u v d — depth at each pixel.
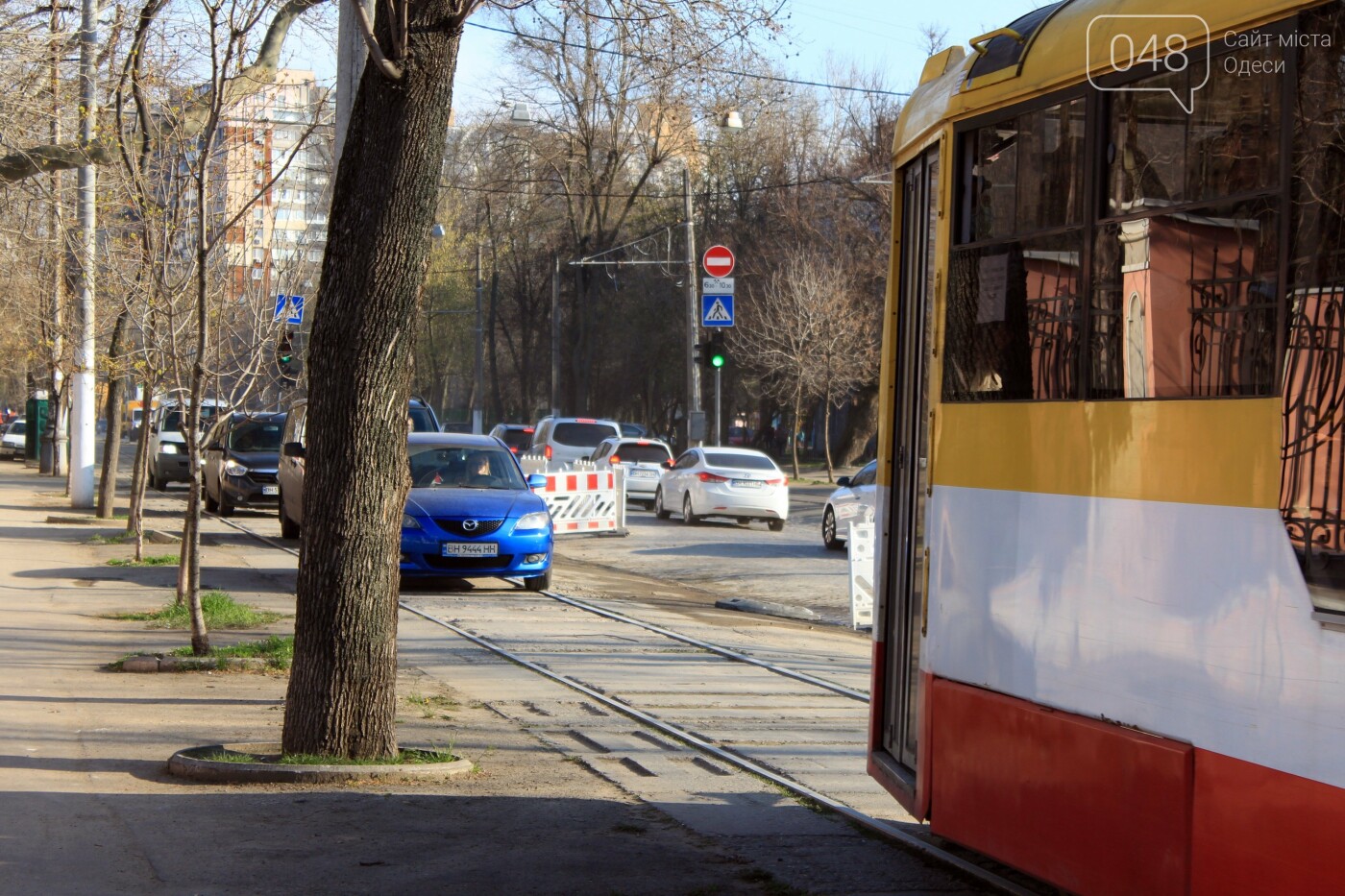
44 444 42.84
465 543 16.05
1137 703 4.32
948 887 5.79
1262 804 3.79
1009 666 5.04
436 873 5.72
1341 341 3.64
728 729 9.16
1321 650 3.63
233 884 5.44
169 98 12.66
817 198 55.72
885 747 6.55
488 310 70.38
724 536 27.23
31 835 5.97
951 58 6.28
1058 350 4.86
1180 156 4.29
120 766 7.45
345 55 11.27
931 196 6.13
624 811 6.91
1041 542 4.87
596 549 23.84
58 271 24.00
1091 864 4.48
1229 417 4.01
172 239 12.73
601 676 11.10
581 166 46.47
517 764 7.90
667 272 52.00
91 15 14.98
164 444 33.38
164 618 12.90
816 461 70.62
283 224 13.78
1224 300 4.06
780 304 52.78
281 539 22.33
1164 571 4.23
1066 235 4.84
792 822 6.81
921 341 6.20
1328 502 3.64
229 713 9.03
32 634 11.96
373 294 7.38
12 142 13.94
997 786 5.03
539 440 39.31
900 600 6.42
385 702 7.63
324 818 6.52
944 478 5.58
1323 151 3.75
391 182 7.35
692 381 34.06
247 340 13.69
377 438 7.49
